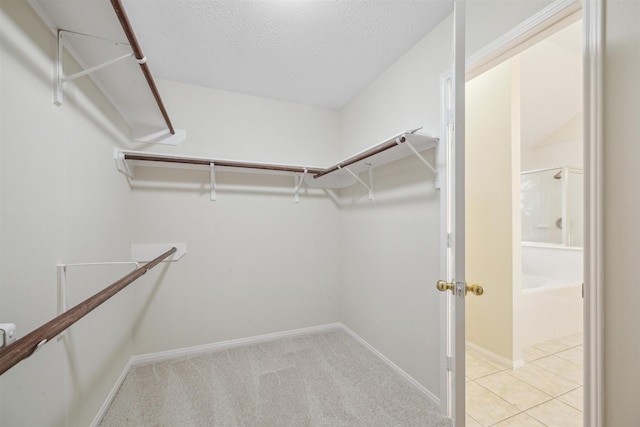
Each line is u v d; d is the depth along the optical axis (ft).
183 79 7.29
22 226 2.93
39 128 3.23
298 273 8.68
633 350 2.53
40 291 3.20
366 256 7.66
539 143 11.99
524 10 3.64
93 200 4.65
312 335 8.57
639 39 2.50
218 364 6.75
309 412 4.99
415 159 5.80
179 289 7.30
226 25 5.20
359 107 8.07
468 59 4.43
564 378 6.15
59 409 3.52
